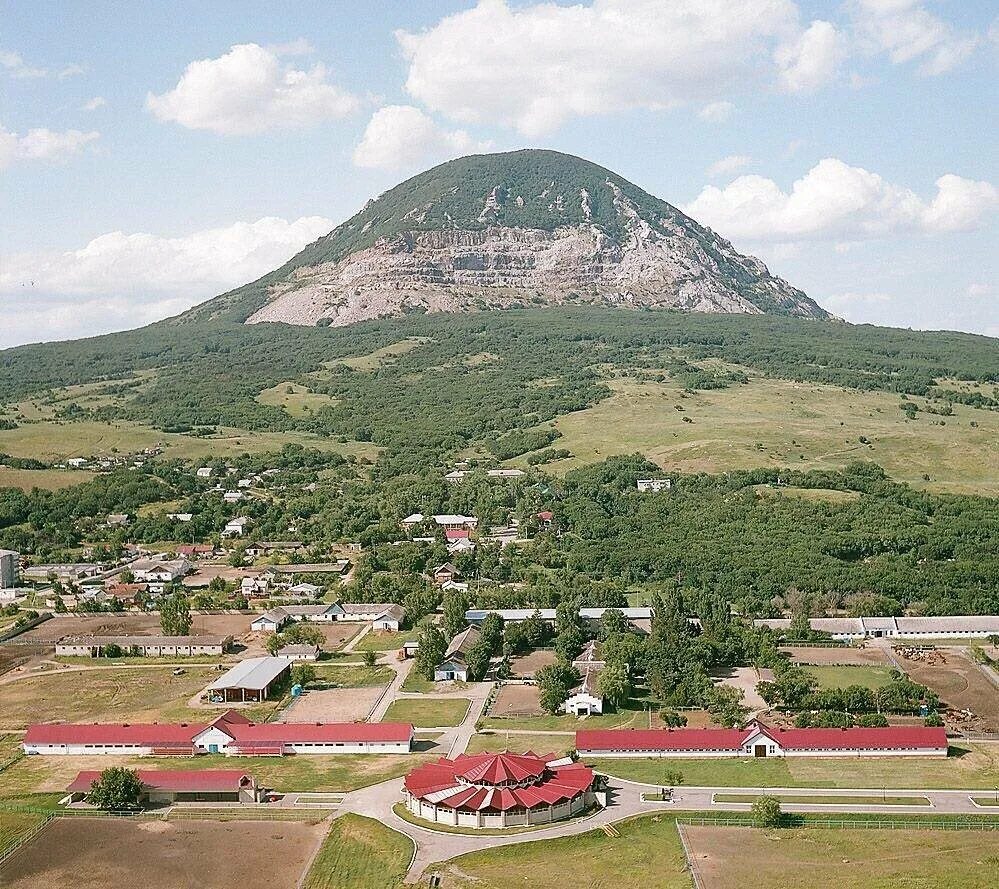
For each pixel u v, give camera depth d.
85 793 197.62
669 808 189.75
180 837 182.12
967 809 187.75
